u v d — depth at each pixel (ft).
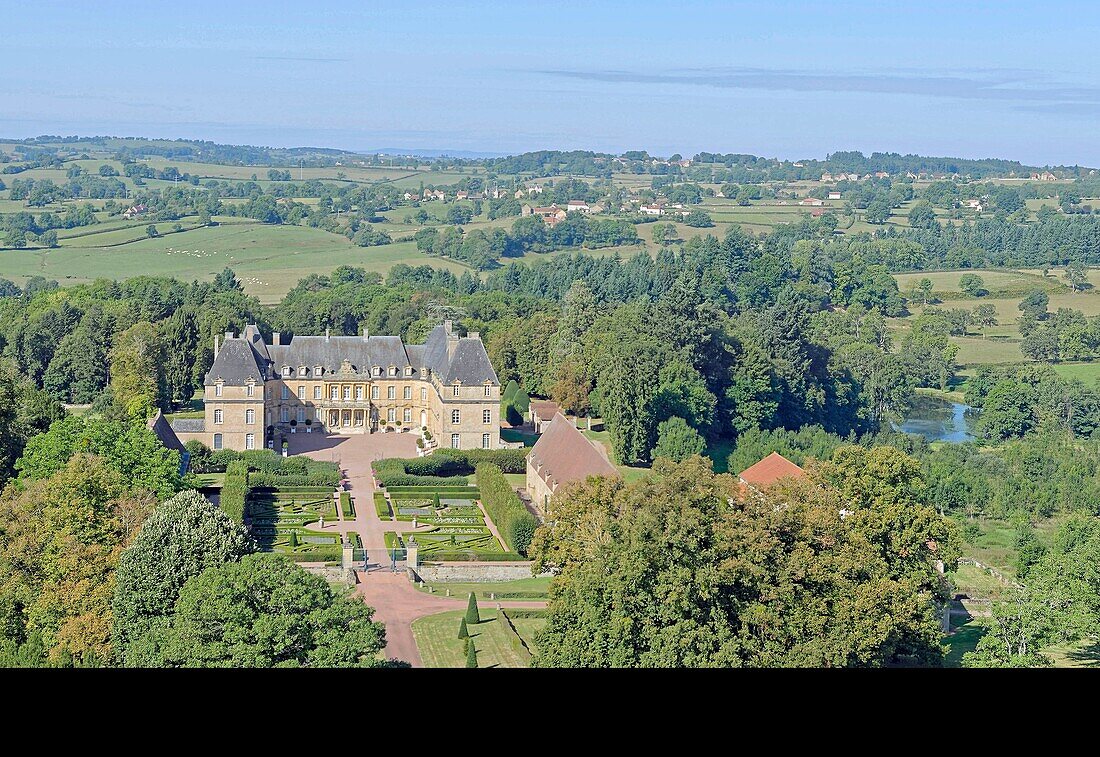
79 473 339.98
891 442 642.22
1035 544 448.65
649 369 644.69
